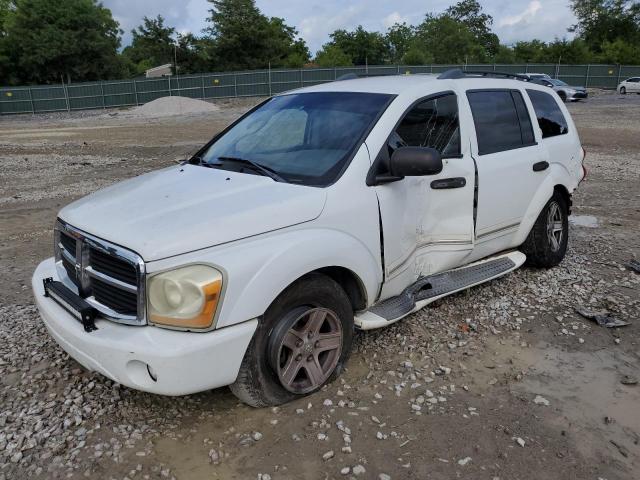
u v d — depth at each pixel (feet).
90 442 10.01
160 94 137.59
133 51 219.00
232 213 9.98
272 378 10.41
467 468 9.32
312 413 10.72
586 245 21.34
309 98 14.15
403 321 14.49
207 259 9.29
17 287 17.78
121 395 11.41
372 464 9.41
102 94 132.98
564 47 211.20
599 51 233.96
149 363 8.95
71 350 10.12
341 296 11.25
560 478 9.12
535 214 16.76
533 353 13.11
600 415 10.77
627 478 9.14
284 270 9.89
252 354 9.97
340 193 11.19
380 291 12.40
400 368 12.33
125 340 9.15
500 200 15.31
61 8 167.32
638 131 62.85
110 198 11.40
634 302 15.78
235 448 9.82
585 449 9.80
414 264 13.41
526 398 11.29
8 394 11.54
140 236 9.39
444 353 13.02
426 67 151.43
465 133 14.39
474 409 10.90
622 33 232.32
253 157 12.89
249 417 10.63
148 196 11.15
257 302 9.57
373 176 11.81
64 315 10.32
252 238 9.85
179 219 9.82
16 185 36.42
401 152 11.41
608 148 50.14
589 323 14.61
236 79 141.59
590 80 158.92
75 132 75.82
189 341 9.02
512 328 14.33
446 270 14.67
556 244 18.34
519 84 17.11
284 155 12.56
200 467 9.39
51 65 170.40
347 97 13.52
